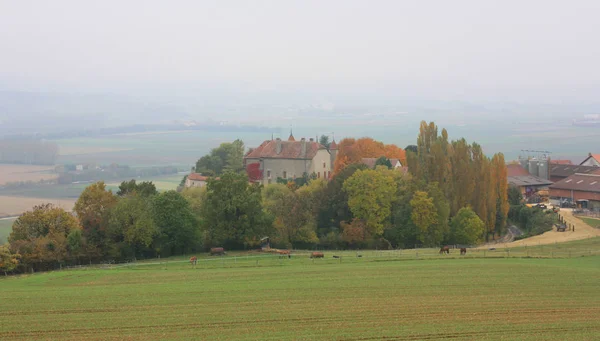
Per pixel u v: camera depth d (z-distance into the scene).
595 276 123.50
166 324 92.25
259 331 88.38
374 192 195.00
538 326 90.06
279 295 110.00
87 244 159.62
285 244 189.00
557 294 109.12
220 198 178.88
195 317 96.06
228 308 101.44
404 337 85.44
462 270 130.38
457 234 195.00
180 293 112.50
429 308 100.25
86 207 172.75
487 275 124.75
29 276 135.88
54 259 149.62
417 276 124.69
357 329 89.00
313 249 190.38
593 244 169.38
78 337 86.44
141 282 123.88
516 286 115.25
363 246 193.75
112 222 164.25
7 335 87.56
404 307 101.00
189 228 170.12
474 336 85.50
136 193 182.75
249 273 131.38
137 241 166.00
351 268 134.75
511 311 98.25
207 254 167.38
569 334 86.12
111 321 94.06
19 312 99.50
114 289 116.62
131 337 86.06
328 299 106.81
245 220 177.25
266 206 199.38
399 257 148.62
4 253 139.12
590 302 103.75
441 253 155.88
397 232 194.38
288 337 85.31
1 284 125.19
